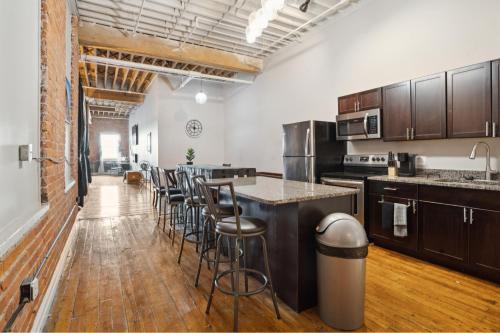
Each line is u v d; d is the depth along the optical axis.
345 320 1.79
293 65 5.60
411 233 3.00
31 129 1.68
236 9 4.36
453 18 3.15
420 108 3.17
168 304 2.10
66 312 1.99
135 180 10.59
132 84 8.67
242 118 7.72
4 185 1.22
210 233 3.10
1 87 1.18
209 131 8.93
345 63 4.47
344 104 4.18
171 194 4.17
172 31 4.97
